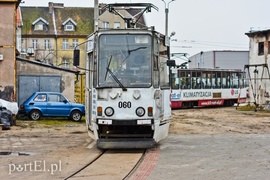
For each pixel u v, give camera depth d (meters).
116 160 12.89
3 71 24.08
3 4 24.08
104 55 14.41
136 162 12.53
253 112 39.28
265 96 42.22
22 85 30.81
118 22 75.31
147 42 14.38
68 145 16.05
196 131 21.78
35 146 15.77
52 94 27.34
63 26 74.81
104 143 14.02
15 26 24.20
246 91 53.16
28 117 27.03
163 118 14.98
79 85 36.66
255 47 44.09
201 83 46.66
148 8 18.28
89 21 76.19
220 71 49.16
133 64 14.30
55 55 73.50
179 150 14.82
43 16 76.12
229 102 50.81
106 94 14.07
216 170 11.34
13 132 20.64
